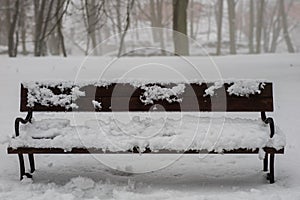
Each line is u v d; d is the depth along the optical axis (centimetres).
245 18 5594
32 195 421
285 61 1421
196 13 4919
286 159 531
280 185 450
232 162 537
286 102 838
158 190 438
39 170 506
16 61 1445
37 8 2727
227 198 405
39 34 2331
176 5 1853
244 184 457
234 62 1421
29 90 469
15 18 2430
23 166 465
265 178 473
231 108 469
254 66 1310
